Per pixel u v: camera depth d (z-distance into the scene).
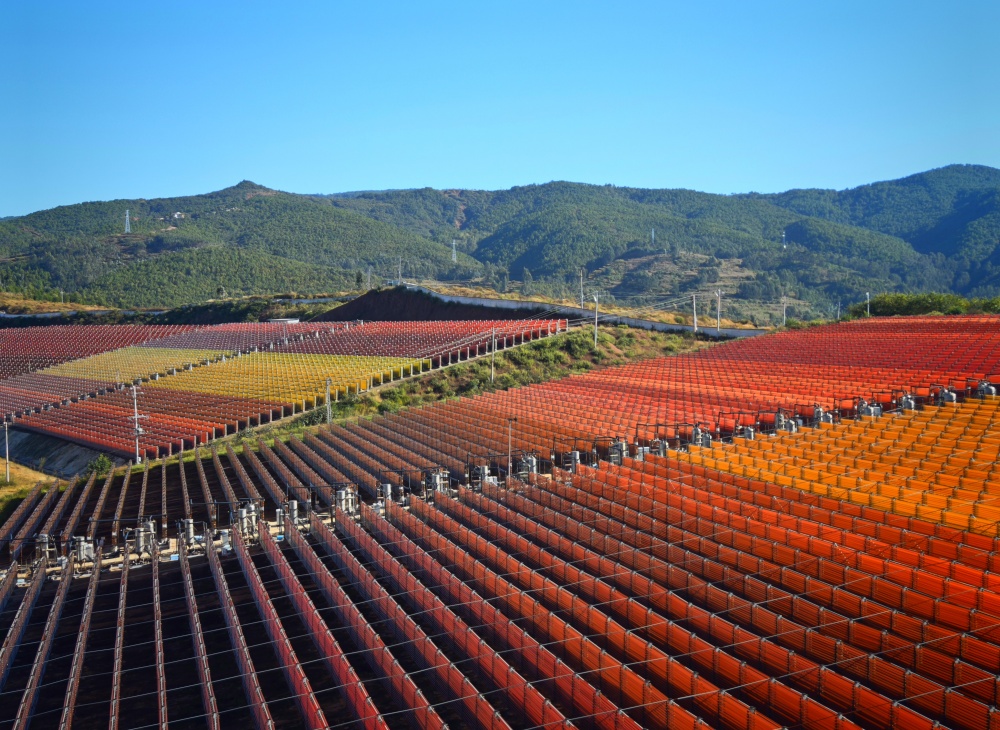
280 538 45.69
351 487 50.53
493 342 96.88
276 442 71.81
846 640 26.72
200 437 78.81
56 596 38.00
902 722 21.72
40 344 157.00
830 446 46.62
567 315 119.69
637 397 71.62
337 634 33.50
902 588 27.56
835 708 23.59
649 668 26.62
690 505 38.97
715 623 28.06
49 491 60.09
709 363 87.25
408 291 149.88
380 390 89.44
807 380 71.44
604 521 38.94
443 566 37.75
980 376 63.62
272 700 28.66
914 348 81.62
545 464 55.72
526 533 39.94
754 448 48.50
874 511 34.81
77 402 107.06
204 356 127.81
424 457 59.22
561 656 29.02
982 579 27.45
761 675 24.70
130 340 152.25
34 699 29.66
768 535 34.28
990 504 33.75
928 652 24.31
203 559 44.03
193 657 32.81
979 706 21.59
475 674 29.36
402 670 27.55
